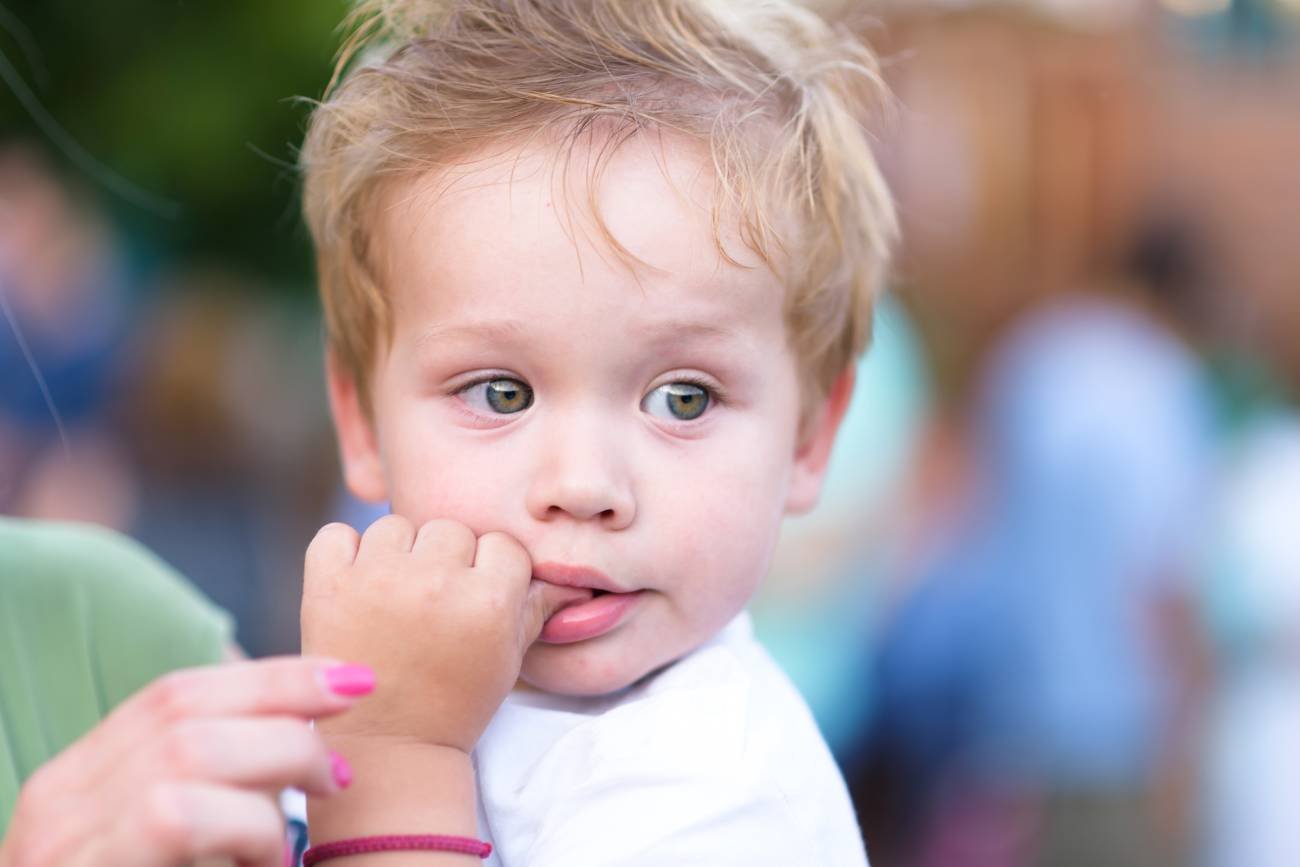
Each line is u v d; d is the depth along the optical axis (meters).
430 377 1.51
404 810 1.31
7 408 3.58
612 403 1.48
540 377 1.47
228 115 3.94
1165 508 3.74
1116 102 5.42
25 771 1.65
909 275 4.47
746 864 1.41
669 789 1.43
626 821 1.42
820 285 1.67
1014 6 5.31
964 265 4.53
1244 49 5.96
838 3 2.37
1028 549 3.71
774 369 1.57
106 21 3.81
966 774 3.66
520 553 1.43
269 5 3.91
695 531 1.50
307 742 1.14
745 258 1.51
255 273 4.34
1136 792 3.71
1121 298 4.12
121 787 1.09
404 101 1.61
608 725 1.48
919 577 3.73
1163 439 3.77
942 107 5.07
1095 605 3.69
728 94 1.62
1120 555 3.71
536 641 1.51
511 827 1.50
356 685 1.19
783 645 3.71
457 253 1.48
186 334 4.10
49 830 1.08
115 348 4.02
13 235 3.86
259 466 4.25
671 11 1.73
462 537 1.43
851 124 1.83
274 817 1.11
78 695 1.73
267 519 4.32
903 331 4.02
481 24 1.71
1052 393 3.80
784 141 1.63
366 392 1.73
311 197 1.79
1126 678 3.68
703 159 1.51
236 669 1.17
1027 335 4.02
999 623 3.67
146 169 3.97
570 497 1.43
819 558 3.75
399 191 1.56
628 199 1.47
